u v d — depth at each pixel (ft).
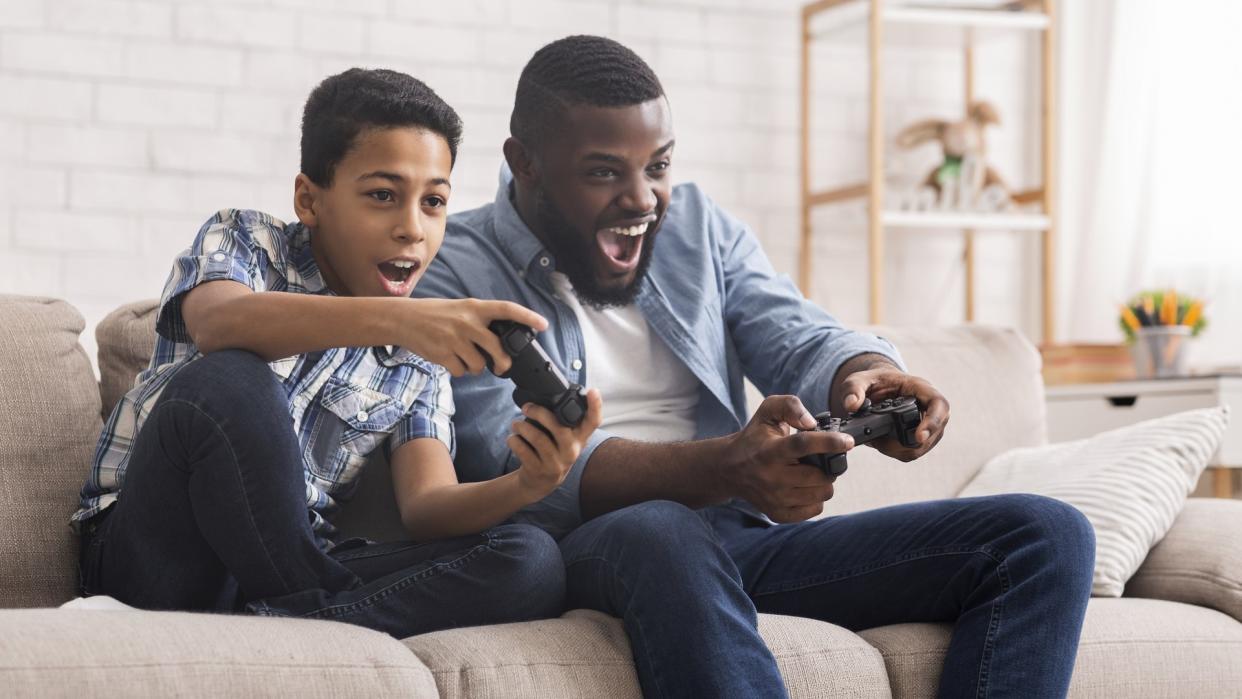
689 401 5.56
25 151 9.33
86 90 9.46
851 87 11.22
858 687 4.34
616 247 5.24
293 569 4.11
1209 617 5.08
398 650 3.84
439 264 5.37
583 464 4.89
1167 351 8.99
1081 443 6.18
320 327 4.09
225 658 3.53
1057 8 11.75
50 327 5.09
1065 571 4.41
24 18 9.33
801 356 5.44
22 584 4.64
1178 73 10.66
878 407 4.77
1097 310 11.21
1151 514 5.50
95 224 9.46
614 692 4.04
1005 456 6.43
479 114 10.27
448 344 4.02
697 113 10.77
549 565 4.40
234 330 4.17
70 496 4.82
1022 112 11.72
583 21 10.51
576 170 5.13
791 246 11.01
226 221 4.70
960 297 11.58
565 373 5.29
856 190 10.44
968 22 10.59
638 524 4.30
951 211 10.58
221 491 3.99
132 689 3.37
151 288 9.57
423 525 4.68
